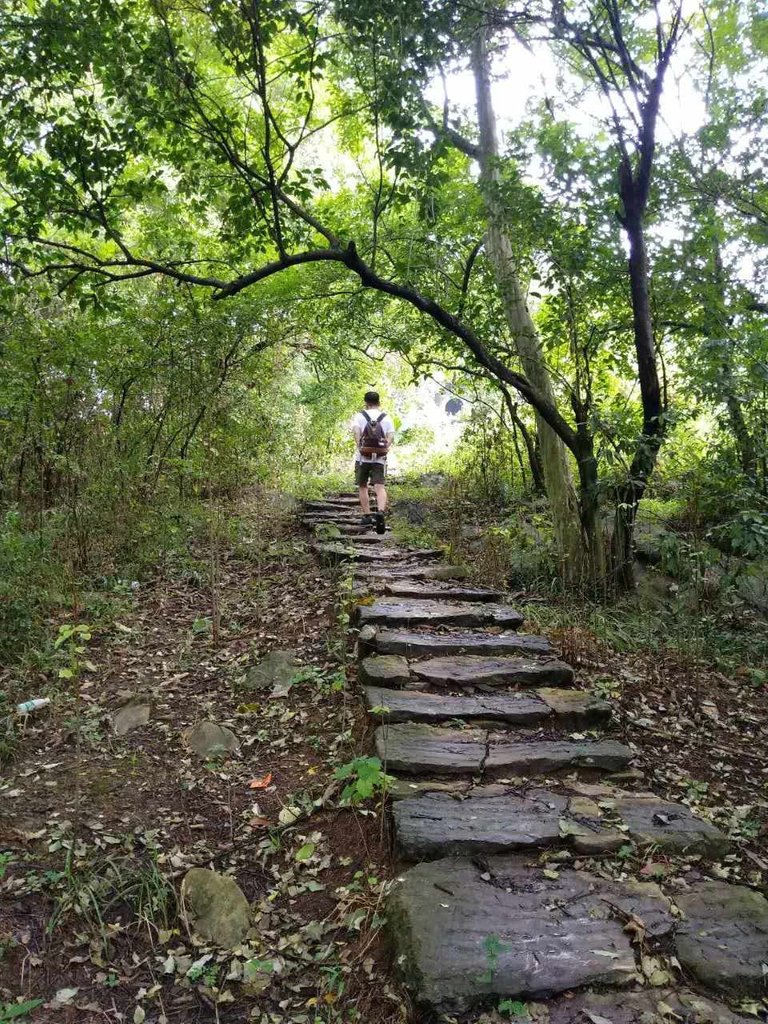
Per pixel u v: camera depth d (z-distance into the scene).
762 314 6.42
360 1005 2.39
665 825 3.13
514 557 6.99
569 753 3.61
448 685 4.21
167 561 6.61
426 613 5.11
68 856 2.93
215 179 5.64
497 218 6.16
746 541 5.24
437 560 7.19
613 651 5.35
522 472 9.59
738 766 3.97
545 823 3.07
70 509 6.12
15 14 4.94
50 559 5.66
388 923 2.59
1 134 4.90
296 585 6.29
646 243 6.29
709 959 2.37
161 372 6.88
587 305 6.59
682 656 5.32
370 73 5.23
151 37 4.55
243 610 5.75
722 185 6.01
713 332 6.36
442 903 2.58
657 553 6.68
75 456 6.28
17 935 2.69
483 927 2.47
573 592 6.45
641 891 2.70
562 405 7.37
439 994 2.22
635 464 6.16
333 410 13.01
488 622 5.18
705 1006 2.21
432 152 4.89
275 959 2.63
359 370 12.81
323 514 8.99
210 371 7.00
